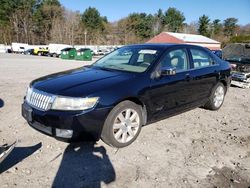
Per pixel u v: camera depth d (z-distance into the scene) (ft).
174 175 11.09
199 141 14.47
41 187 10.00
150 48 16.31
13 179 10.38
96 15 317.83
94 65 16.85
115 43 297.12
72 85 12.65
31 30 272.31
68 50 111.86
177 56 16.33
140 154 12.72
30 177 10.57
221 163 12.20
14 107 19.30
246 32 332.19
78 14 312.50
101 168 11.39
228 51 33.88
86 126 11.85
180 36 176.04
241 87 31.58
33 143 13.34
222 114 19.56
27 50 154.81
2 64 59.72
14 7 270.26
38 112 12.32
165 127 16.24
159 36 181.06
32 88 13.28
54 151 12.63
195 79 17.02
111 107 12.34
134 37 302.45
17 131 14.75
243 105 22.67
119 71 14.80
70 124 11.61
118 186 10.21
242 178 11.07
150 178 10.80
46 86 12.82
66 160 11.91
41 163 11.59
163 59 15.26
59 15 292.81
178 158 12.50
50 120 11.89
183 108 16.78
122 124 13.07
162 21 342.64
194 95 17.35
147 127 16.05
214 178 10.98
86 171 11.12
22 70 45.80
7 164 11.39
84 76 14.08
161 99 14.79
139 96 13.43
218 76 19.29
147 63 14.90
